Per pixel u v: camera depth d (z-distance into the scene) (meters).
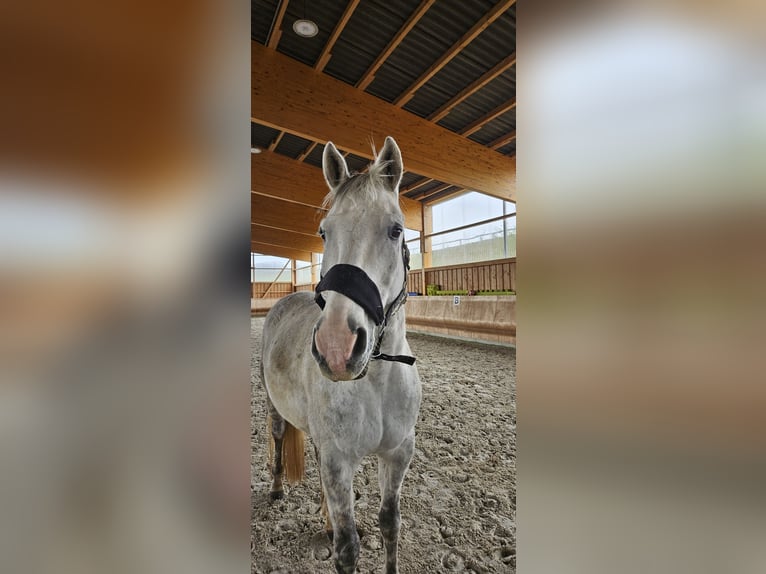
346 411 0.98
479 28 3.03
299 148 5.48
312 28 2.94
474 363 4.39
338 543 0.95
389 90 3.89
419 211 8.02
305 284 14.54
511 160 4.83
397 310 1.03
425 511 1.61
